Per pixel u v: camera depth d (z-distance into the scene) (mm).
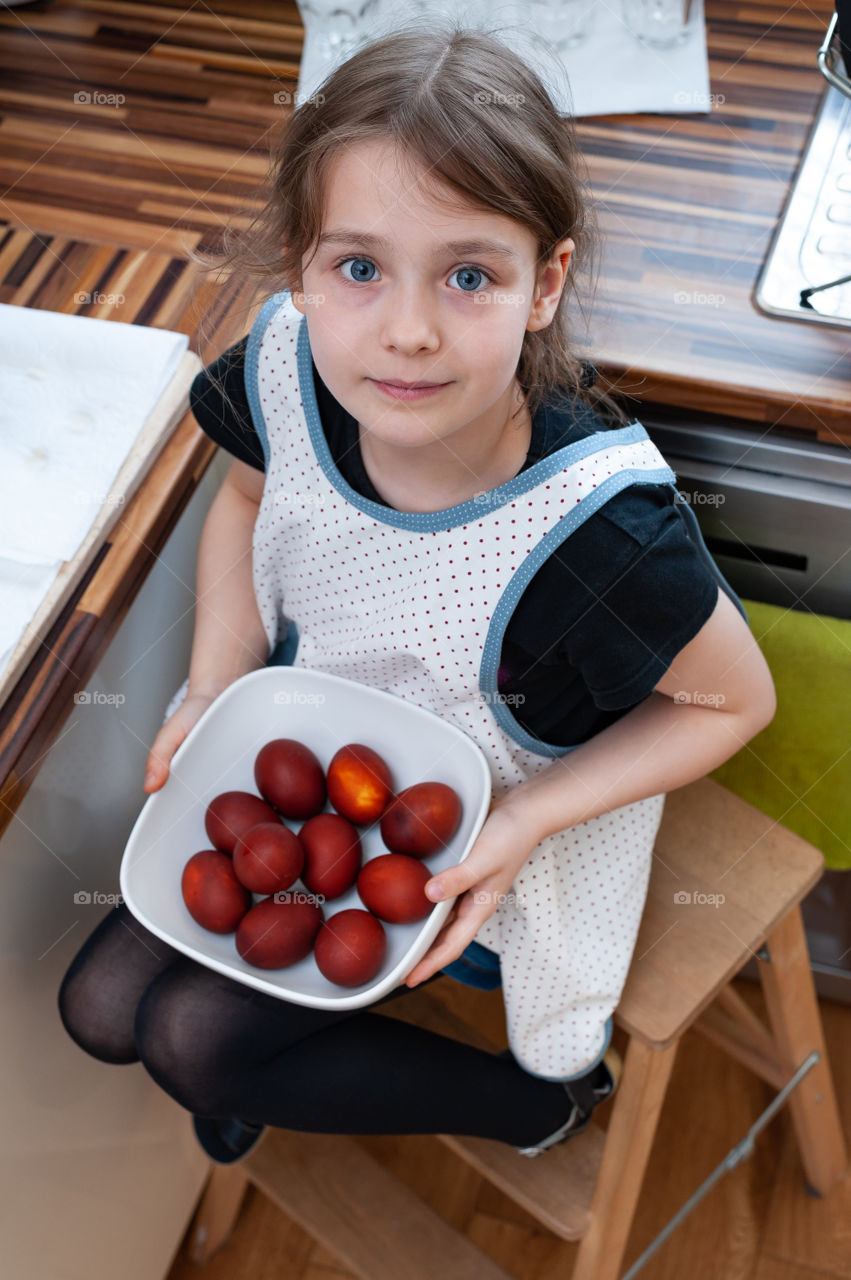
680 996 911
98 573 827
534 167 633
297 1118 845
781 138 1078
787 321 975
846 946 1366
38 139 1105
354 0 1084
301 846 783
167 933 752
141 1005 847
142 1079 1082
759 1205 1321
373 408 682
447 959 765
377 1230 1097
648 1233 1307
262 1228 1325
